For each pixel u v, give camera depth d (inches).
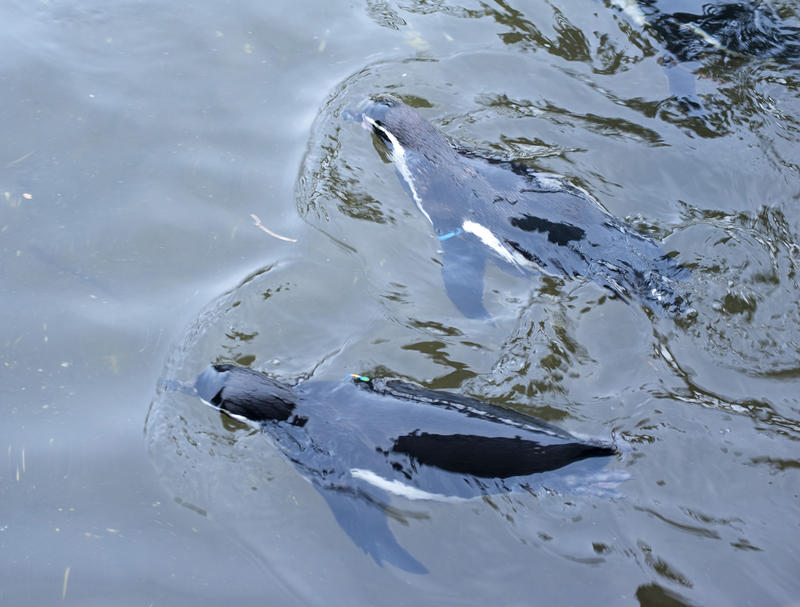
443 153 112.3
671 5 123.8
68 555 94.2
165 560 94.1
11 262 105.3
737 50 120.3
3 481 96.6
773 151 113.1
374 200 111.2
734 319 103.2
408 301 105.7
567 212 106.5
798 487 95.8
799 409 99.4
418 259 108.0
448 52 121.8
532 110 117.3
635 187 111.5
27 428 98.7
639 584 92.7
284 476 97.0
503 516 94.8
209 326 103.8
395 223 109.8
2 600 92.5
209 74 118.6
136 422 99.3
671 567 93.2
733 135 114.3
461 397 99.0
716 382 100.7
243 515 95.9
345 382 99.3
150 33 121.3
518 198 107.9
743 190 111.0
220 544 94.8
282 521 95.7
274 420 98.0
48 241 106.7
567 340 103.0
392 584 93.2
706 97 117.2
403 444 95.5
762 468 96.6
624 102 117.8
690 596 92.4
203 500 96.5
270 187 111.6
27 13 121.8
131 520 95.6
